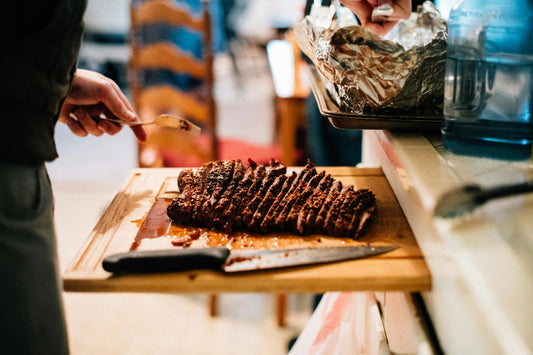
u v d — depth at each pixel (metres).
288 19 3.04
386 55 0.79
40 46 0.63
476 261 0.56
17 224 0.65
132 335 1.47
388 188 0.89
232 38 3.95
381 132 0.93
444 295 0.63
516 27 0.70
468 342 0.56
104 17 3.35
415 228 0.75
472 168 0.71
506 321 0.50
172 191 0.90
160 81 2.04
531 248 0.57
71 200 2.24
